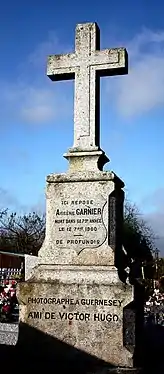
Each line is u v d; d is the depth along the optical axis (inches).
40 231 1802.4
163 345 406.6
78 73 363.6
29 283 322.7
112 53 358.0
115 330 301.1
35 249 1726.1
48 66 371.2
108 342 300.7
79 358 303.0
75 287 313.7
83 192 332.5
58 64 369.1
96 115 357.7
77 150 348.5
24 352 313.4
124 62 354.0
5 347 339.3
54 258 327.9
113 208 326.6
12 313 539.2
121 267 326.6
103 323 304.0
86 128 354.0
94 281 312.0
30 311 319.3
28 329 316.5
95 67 360.5
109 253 318.3
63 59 368.5
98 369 290.4
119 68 354.9
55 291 317.1
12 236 1830.7
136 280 337.4
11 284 573.0
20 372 295.1
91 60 362.0
